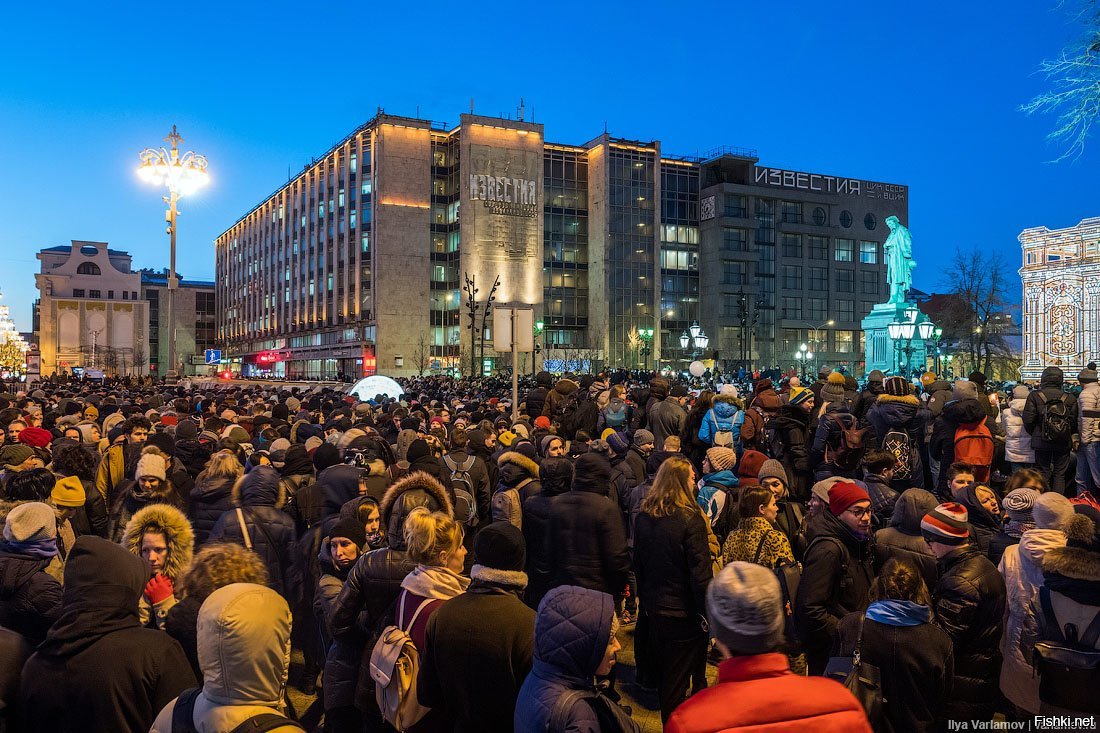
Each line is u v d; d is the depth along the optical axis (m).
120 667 2.95
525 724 2.92
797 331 101.81
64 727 2.93
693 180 100.12
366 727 3.94
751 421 9.21
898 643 3.42
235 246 135.00
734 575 2.43
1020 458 11.04
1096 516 4.97
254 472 5.69
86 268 121.00
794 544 6.23
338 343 94.31
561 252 93.75
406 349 87.25
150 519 4.21
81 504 5.97
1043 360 39.16
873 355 37.53
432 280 89.62
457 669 3.34
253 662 2.53
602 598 3.06
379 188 87.06
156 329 147.50
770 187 100.06
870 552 4.66
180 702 2.71
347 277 92.06
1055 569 3.59
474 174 87.62
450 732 3.62
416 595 3.75
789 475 8.30
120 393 24.64
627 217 93.62
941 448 8.91
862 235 106.81
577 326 94.00
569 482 5.57
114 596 3.06
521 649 3.33
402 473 6.88
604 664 2.97
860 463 7.75
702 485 6.67
